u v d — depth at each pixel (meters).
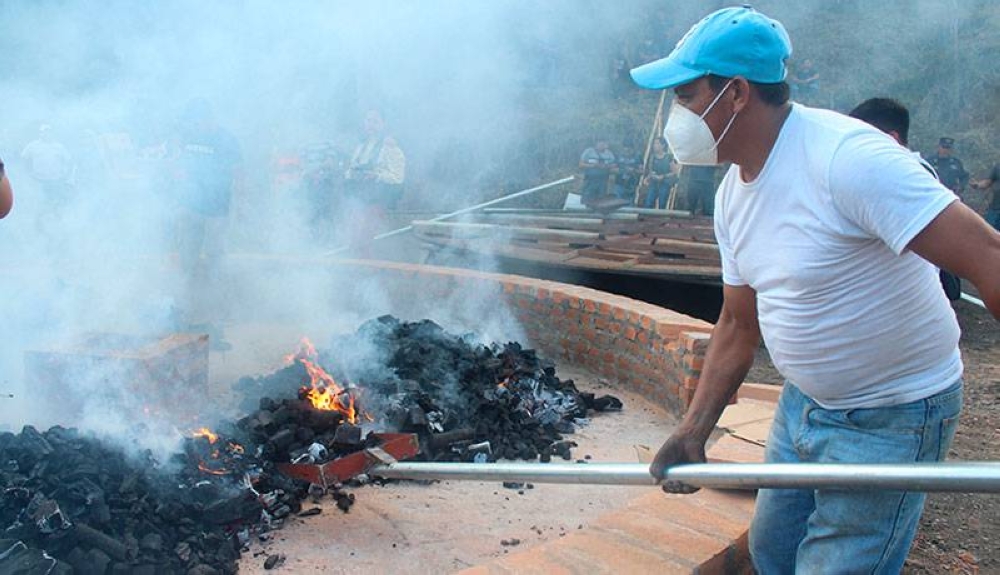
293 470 3.40
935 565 3.30
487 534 3.25
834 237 1.82
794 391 2.23
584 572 2.39
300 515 3.34
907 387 1.93
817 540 2.05
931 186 1.70
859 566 1.98
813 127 1.87
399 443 3.55
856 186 1.73
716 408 2.35
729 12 1.96
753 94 1.91
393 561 3.01
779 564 2.37
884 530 1.96
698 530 2.67
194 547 2.90
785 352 2.03
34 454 2.96
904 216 1.70
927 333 1.91
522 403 4.52
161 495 3.01
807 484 1.92
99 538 2.71
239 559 2.99
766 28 1.91
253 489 3.25
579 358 5.67
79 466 2.97
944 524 3.67
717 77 1.92
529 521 3.39
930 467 1.75
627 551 2.52
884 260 1.84
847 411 2.02
